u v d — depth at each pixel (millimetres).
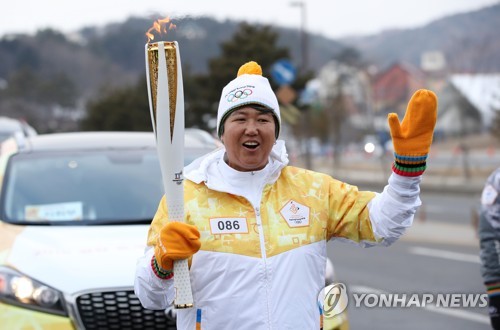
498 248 4203
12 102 81000
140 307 3842
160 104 2590
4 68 109000
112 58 111562
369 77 48094
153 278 2584
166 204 2670
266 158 2723
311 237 2703
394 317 6738
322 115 34406
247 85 2713
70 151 5117
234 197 2691
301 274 2664
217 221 2660
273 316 2607
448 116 53375
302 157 36469
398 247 10945
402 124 2584
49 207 4602
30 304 3834
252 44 24078
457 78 44219
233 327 2611
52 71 103875
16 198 4672
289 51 24641
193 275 2633
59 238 4215
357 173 33375
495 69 39938
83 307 3816
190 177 2742
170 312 3834
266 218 2684
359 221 2738
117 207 4629
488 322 6516
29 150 5125
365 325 6477
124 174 4898
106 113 39250
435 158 40375
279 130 2799
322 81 49375
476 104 43844
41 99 82562
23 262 4000
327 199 2760
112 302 3834
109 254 4012
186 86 24953
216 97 24562
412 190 2609
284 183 2760
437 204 18953
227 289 2617
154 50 2590
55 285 3859
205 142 5188
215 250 2629
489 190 4223
